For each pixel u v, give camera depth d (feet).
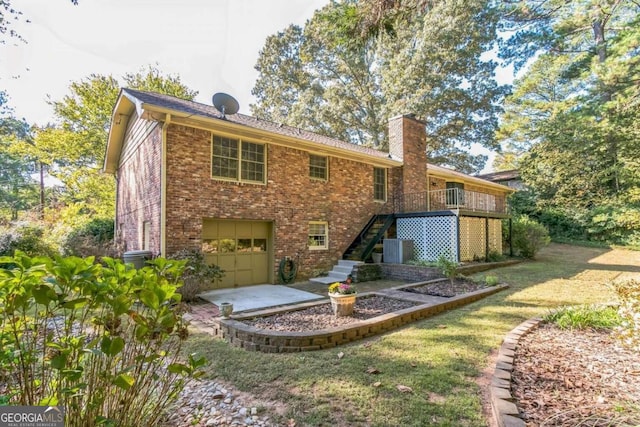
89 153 58.34
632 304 12.68
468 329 15.44
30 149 57.41
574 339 13.65
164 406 7.12
